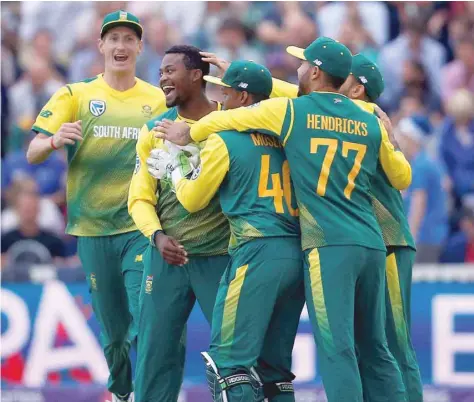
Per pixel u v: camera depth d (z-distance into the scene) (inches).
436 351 1392.7
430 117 1856.5
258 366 922.7
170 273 941.8
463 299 1396.4
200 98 942.4
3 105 1916.8
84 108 1055.6
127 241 1051.9
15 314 1441.9
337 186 863.1
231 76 899.4
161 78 940.6
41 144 1022.4
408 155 1660.9
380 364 901.2
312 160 858.1
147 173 943.0
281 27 1973.4
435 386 1382.9
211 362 876.0
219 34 1958.7
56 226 1754.4
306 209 860.6
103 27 1055.0
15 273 1449.3
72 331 1435.8
